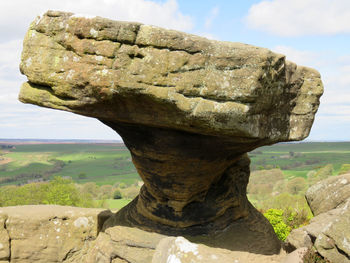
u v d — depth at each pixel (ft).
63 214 32.30
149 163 25.13
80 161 485.56
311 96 24.27
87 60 18.89
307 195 36.47
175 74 18.08
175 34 18.04
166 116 19.24
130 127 23.61
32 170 374.22
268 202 107.55
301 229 29.25
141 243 25.62
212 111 17.89
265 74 18.28
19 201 93.50
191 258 20.45
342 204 31.68
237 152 24.98
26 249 30.99
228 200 28.07
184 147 23.13
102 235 28.37
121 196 174.60
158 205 27.14
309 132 24.79
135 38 18.38
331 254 20.44
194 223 26.45
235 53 17.99
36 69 20.22
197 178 25.22
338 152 475.72
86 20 18.84
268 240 27.07
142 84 18.21
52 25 19.94
